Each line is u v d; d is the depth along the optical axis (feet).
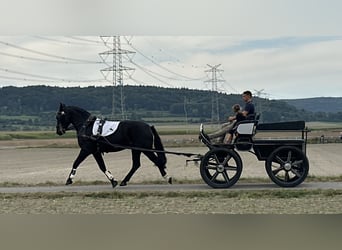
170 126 270.05
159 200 40.63
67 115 47.26
